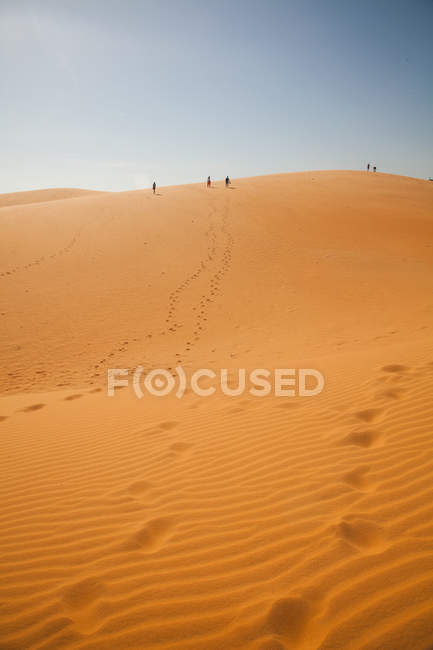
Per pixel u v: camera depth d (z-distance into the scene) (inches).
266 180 1643.7
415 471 123.0
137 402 250.1
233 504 120.6
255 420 186.2
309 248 753.6
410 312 474.0
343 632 73.0
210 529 109.6
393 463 129.5
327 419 173.3
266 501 119.6
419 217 1024.2
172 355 386.6
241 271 647.8
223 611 81.7
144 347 415.5
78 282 603.2
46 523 121.1
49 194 3186.5
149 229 857.5
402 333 387.9
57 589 92.7
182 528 111.5
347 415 173.0
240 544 101.7
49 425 216.2
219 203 1114.1
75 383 327.3
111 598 88.4
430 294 544.4
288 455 146.3
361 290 569.0
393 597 78.8
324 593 82.4
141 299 550.3
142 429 196.1
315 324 455.8
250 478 134.6
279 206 1074.7
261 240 792.3
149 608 84.5
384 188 1459.2
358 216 995.9
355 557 91.1
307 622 76.7
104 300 546.9
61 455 173.6
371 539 96.4
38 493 140.7
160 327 469.1
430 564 85.9
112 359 386.3
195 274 636.7
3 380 346.3
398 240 825.5
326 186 1445.6
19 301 538.6
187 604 84.5
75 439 191.8
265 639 74.2
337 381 226.4
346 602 79.3
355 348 347.3
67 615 85.0
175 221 920.3
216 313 506.6
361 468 129.5
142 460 159.9
